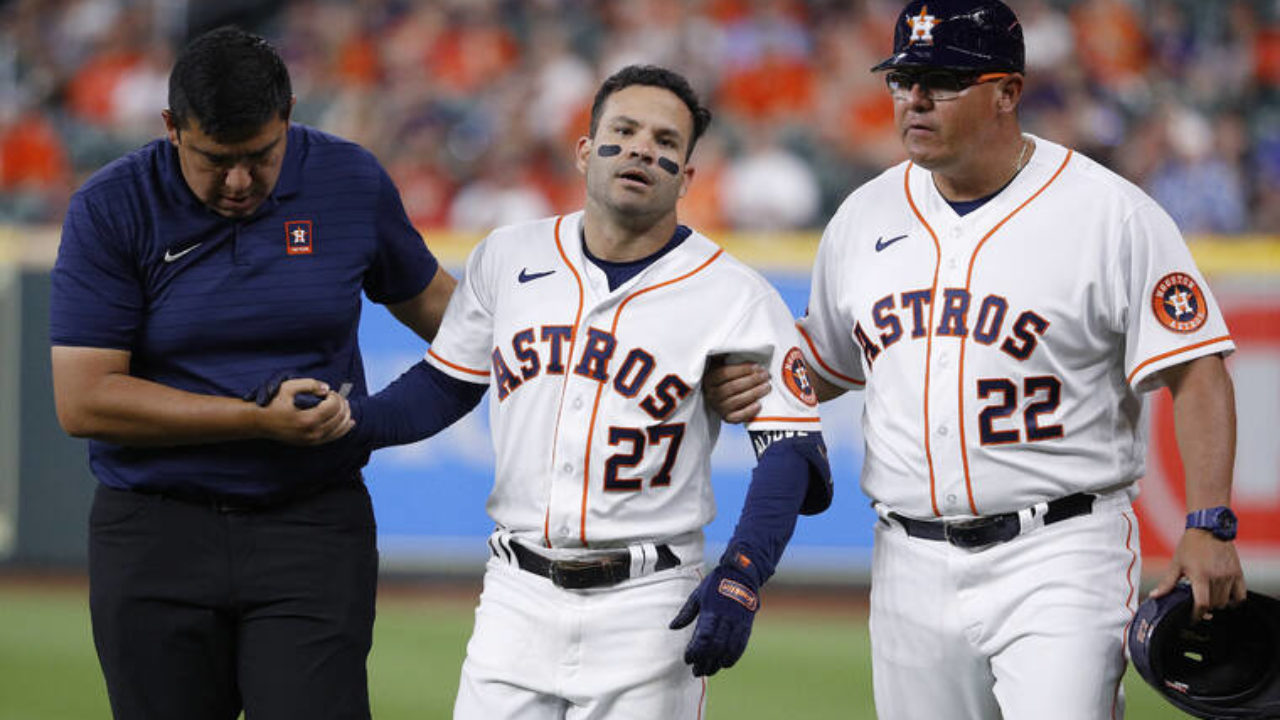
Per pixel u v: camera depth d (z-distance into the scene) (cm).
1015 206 1395
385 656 2853
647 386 1302
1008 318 1367
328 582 1361
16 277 3509
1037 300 1363
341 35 4862
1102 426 1386
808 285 3475
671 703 1303
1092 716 1323
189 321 1330
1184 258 1362
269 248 1341
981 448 1369
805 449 1317
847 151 4466
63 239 1323
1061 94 4494
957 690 1420
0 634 3023
